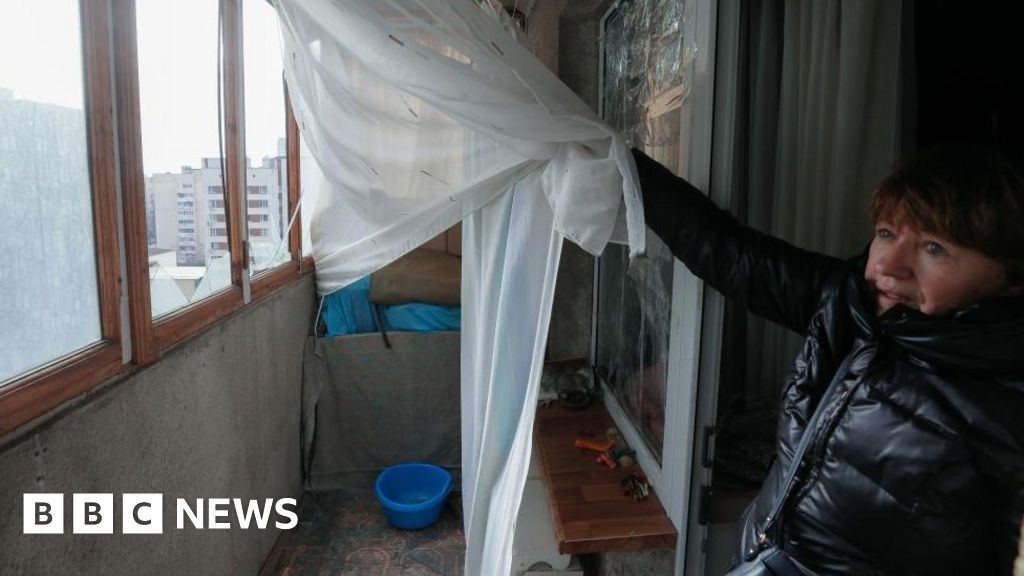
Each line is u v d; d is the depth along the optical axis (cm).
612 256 207
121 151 115
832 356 83
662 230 113
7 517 85
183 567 144
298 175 253
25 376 92
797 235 147
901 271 68
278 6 135
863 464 69
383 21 109
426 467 266
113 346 113
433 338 272
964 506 61
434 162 153
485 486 152
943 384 63
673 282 135
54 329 100
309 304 268
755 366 169
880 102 134
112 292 113
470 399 183
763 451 156
